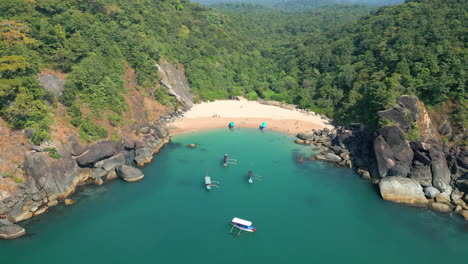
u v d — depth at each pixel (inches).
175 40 4835.1
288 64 5191.9
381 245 1851.6
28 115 2150.6
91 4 3735.2
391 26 4468.5
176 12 5713.6
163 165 2714.1
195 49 4928.6
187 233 1897.1
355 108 3506.4
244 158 2898.6
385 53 3841.0
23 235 1802.4
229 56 5339.6
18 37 2551.7
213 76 4744.1
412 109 2716.5
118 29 3757.4
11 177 1943.9
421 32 3750.0
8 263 1610.5
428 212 2138.3
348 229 1984.5
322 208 2190.0
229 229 1947.6
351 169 2728.8
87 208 2074.3
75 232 1855.3
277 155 2982.3
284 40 6717.5
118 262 1656.0
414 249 1823.3
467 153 2417.6
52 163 2105.1
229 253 1750.7
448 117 2721.5
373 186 2465.6
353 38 4891.7
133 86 3476.9
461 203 2155.5
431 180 2331.4
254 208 2161.7
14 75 2261.3
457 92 2770.7
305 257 1740.9
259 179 2539.4
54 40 2800.2
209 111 4084.6
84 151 2357.3
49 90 2464.3
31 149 2095.2
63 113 2469.2
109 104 2871.6
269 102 4458.7
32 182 2001.7
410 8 4781.0
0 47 2365.9
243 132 3528.5
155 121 3437.5
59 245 1750.7
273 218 2066.9
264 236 1899.6
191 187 2389.3
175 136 3351.4
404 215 2118.6
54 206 2052.2
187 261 1681.8
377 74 3540.8
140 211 2080.5
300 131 3567.9
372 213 2140.7
